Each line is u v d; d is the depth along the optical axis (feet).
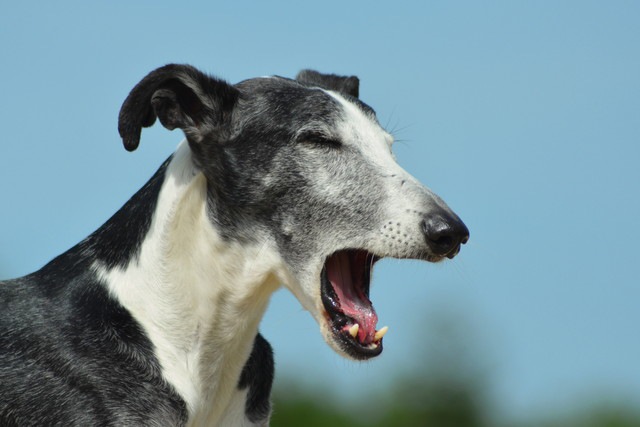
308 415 77.77
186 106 40.22
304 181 39.22
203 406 39.24
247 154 39.55
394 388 79.46
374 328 39.50
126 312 38.58
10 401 37.68
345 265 40.42
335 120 39.75
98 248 39.88
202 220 39.04
